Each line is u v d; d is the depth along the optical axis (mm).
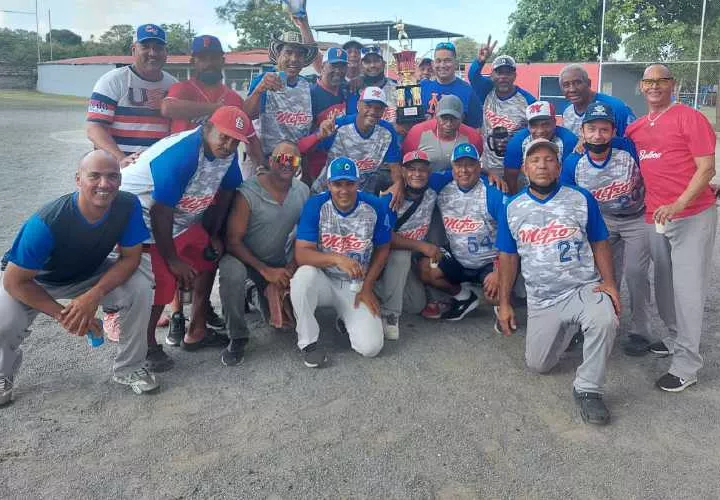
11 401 4051
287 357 4828
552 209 4246
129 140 5410
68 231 3766
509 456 3562
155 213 4320
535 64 21844
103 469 3391
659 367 4664
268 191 4785
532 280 4328
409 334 5352
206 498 3180
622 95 19875
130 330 4145
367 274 4945
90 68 48406
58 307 3844
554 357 4488
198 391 4270
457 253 5418
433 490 3266
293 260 4949
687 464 3488
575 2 24938
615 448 3643
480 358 4852
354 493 3234
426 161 5160
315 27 20594
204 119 5312
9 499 3135
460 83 6613
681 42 18766
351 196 4652
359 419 3934
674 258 4297
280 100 6004
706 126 4098
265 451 3582
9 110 31938
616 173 4680
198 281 4809
